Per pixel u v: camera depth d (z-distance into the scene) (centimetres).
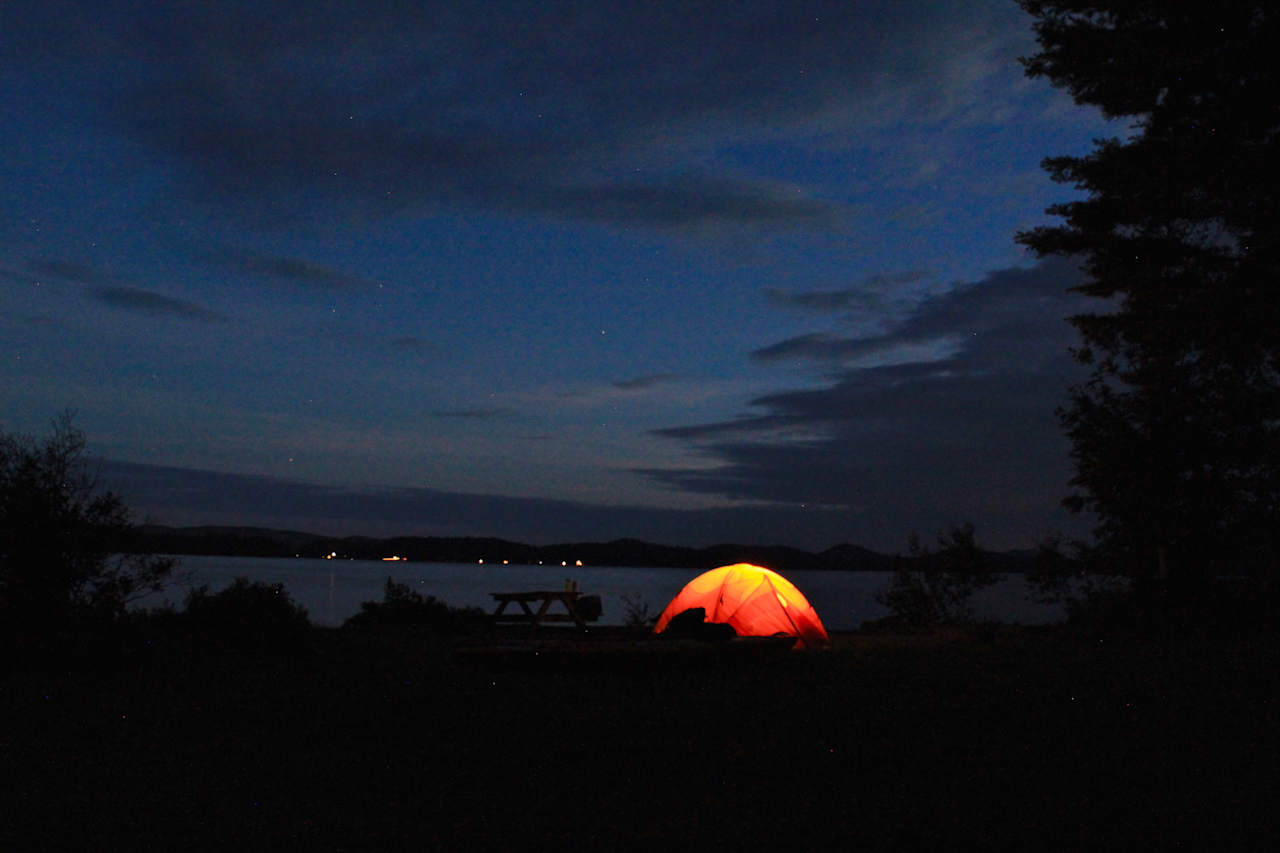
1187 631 1731
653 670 1189
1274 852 485
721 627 1366
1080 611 1952
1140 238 1742
